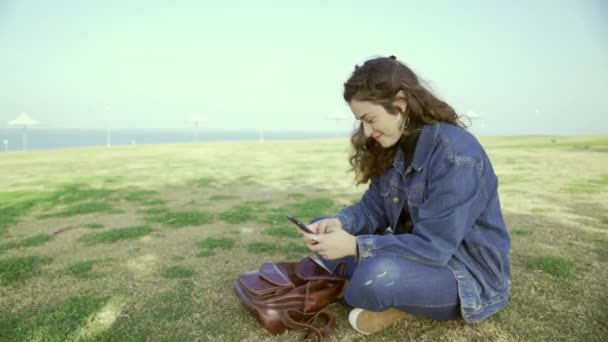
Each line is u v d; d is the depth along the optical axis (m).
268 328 2.10
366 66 1.90
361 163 2.24
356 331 2.13
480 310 1.91
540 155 14.94
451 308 1.91
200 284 2.84
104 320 2.30
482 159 1.85
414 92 1.87
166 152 19.00
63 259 3.46
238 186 7.93
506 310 2.38
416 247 1.79
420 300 1.85
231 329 2.18
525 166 11.36
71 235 4.27
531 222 4.72
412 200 2.00
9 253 3.65
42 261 3.37
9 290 2.77
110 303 2.53
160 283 2.87
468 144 1.86
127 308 2.45
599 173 9.62
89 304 2.50
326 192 7.16
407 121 1.95
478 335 2.09
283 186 7.91
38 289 2.79
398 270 1.81
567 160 13.02
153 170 10.98
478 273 1.92
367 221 2.36
